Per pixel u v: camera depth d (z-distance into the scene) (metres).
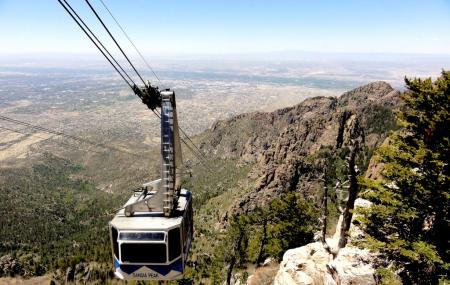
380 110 175.25
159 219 20.41
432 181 23.27
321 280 32.72
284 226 60.28
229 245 63.94
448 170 23.48
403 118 25.31
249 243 71.56
